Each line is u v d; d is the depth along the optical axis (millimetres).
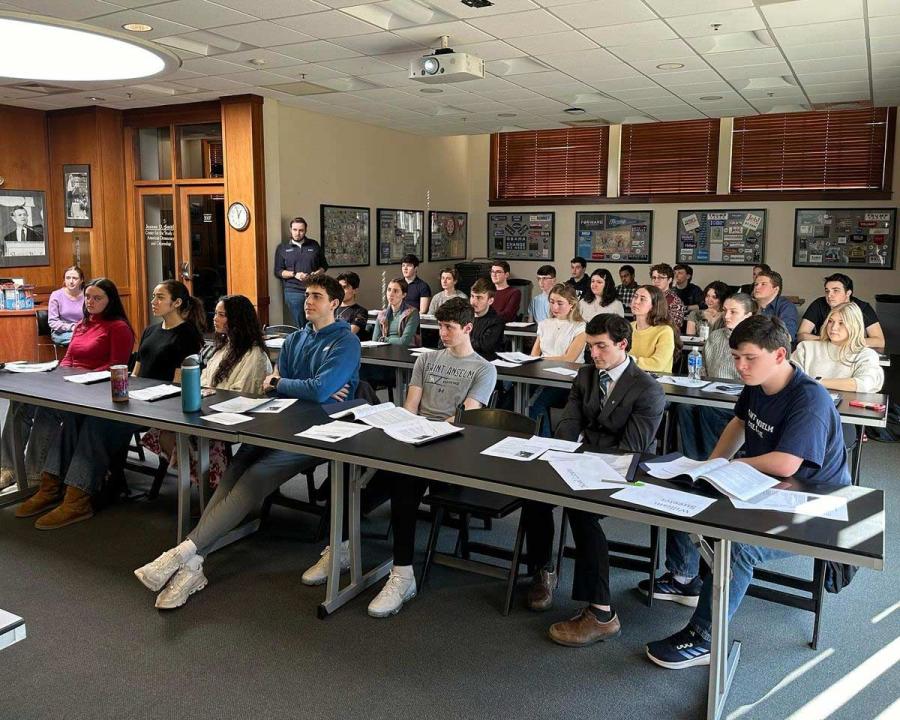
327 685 2473
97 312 4398
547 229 10961
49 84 7062
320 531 3646
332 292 3594
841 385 4074
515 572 2957
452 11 4852
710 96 7410
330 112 8633
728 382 4375
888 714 2334
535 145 10914
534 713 2336
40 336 7281
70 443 3992
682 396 3979
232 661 2609
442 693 2432
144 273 8820
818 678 2531
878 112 8891
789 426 2398
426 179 10641
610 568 3365
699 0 4551
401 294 6344
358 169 9398
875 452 5305
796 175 9391
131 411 3248
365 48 5836
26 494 4133
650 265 10320
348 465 3281
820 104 7809
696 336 6559
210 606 2998
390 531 3760
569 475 2381
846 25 4996
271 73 6695
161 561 3004
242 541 3631
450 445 2734
